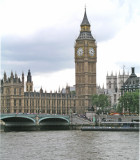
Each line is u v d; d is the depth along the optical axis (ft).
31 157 492.54
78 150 538.47
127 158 484.33
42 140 643.86
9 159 482.69
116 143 598.75
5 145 585.22
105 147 561.43
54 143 604.90
